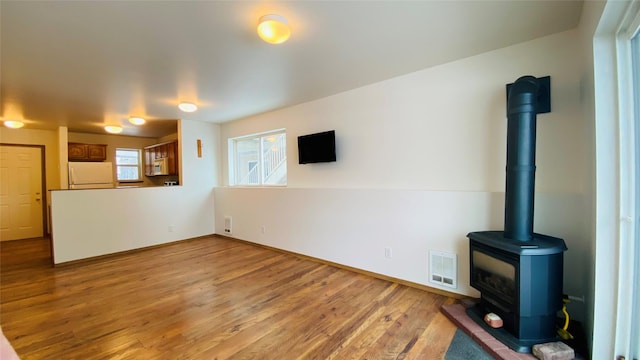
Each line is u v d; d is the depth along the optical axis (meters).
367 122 3.36
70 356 1.88
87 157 5.94
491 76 2.50
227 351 1.92
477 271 2.26
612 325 1.56
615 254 1.54
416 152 2.97
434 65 2.79
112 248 4.36
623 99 1.50
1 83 3.00
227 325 2.25
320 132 3.85
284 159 4.64
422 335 2.07
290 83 3.22
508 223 2.06
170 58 2.48
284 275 3.35
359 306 2.53
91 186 5.30
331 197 3.66
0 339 0.76
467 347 1.92
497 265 2.05
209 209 5.63
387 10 1.82
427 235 2.82
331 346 1.96
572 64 2.13
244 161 5.48
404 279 3.00
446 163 2.78
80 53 2.34
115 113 4.46
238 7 1.75
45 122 5.04
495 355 1.80
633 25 1.38
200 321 2.31
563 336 1.86
